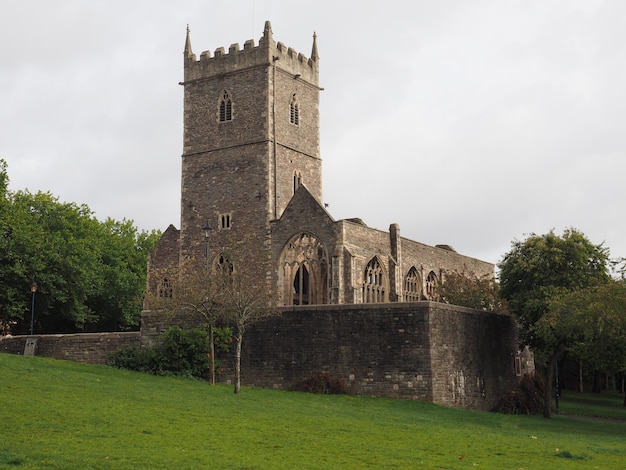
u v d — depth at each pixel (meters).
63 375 40.09
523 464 26.25
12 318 73.94
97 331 86.06
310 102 75.31
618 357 51.25
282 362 47.88
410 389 45.12
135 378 44.28
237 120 71.25
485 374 51.78
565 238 58.22
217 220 70.62
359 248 65.12
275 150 69.94
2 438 24.25
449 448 28.88
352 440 29.09
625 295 45.12
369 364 46.09
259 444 26.81
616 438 40.09
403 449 27.78
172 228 73.88
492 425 40.38
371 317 46.47
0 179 69.06
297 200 66.25
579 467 26.16
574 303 47.59
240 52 71.94
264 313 47.72
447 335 47.16
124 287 84.69
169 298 55.50
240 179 70.12
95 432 26.27
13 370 39.44
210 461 23.25
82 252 76.19
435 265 78.44
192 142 73.31
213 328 49.25
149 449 24.34
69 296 74.38
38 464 21.42
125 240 95.94
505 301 63.62
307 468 23.23
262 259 66.44
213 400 37.34
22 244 70.75
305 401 41.44
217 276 49.38
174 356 48.66
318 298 65.31
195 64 74.12
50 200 79.12
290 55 73.38
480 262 90.06
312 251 65.75
